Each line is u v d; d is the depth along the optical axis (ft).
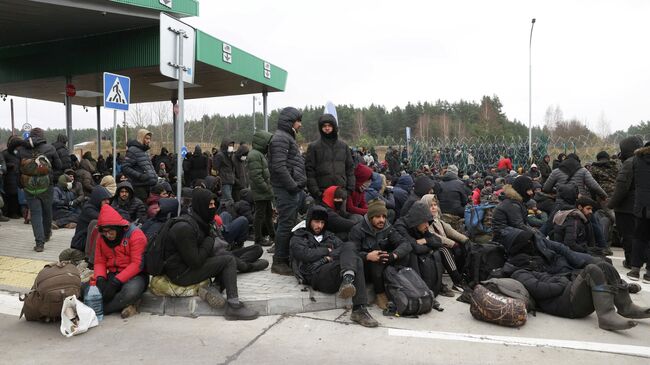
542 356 13.12
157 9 39.11
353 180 21.80
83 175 33.68
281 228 20.25
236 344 13.88
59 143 36.70
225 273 16.51
